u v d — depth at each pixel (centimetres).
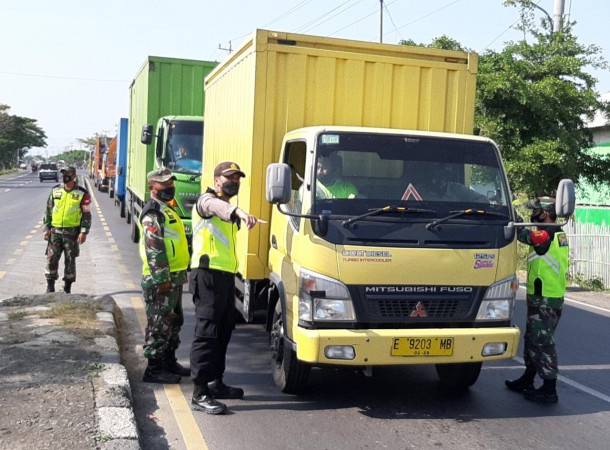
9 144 11606
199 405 573
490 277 569
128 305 978
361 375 704
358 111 706
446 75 731
